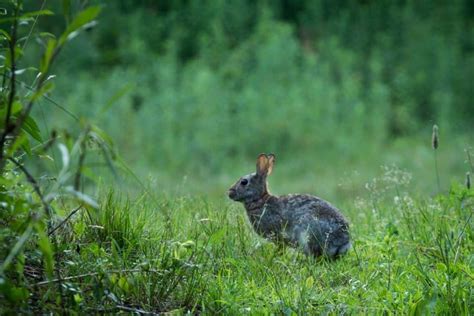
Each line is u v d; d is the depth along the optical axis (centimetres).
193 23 3369
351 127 2802
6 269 645
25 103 656
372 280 830
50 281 643
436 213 1018
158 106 2773
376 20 3488
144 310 712
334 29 3422
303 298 750
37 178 754
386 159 2578
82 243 798
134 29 3250
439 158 2562
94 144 622
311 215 994
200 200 1141
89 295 693
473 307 743
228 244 886
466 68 3278
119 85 2848
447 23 3525
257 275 827
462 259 874
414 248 912
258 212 1077
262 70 3011
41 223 637
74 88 2827
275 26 3222
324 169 2491
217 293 748
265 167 1098
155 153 2528
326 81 3028
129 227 835
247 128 2730
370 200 1224
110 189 898
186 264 740
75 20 554
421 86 3192
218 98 2811
